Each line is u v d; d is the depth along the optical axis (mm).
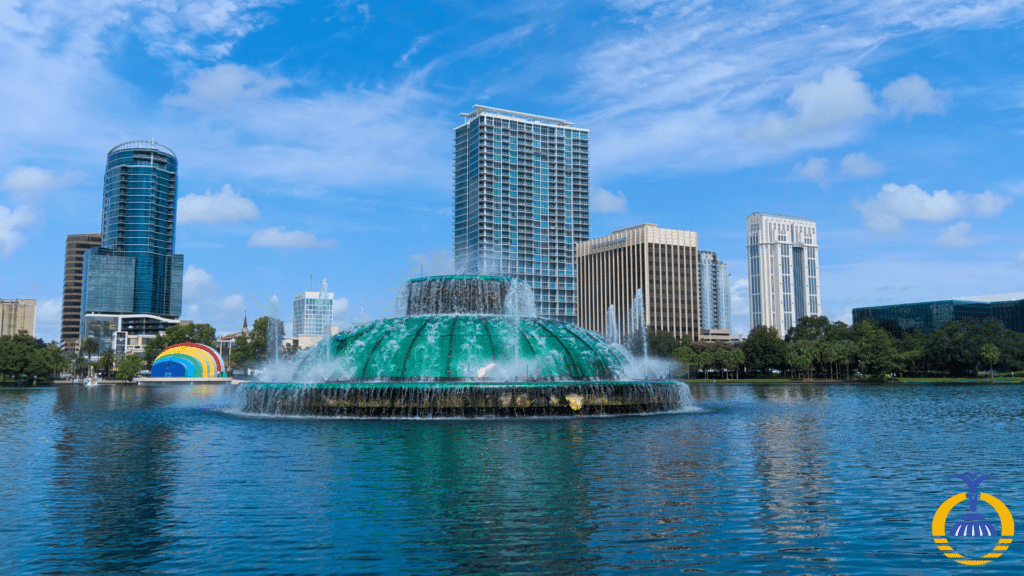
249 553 13906
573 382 46375
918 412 51156
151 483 21125
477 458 25703
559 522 16188
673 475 22156
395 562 13305
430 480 21297
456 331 52281
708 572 12758
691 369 177250
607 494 19219
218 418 44500
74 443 31234
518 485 20516
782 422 41281
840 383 142125
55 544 14625
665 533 15266
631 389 47375
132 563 13336
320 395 45281
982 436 33969
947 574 12742
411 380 49250
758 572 12773
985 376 170750
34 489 20344
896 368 145125
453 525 15938
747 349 173250
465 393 43219
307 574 12656
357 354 52250
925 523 16188
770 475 22203
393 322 55656
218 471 23141
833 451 27875
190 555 13805
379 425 38406
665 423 39656
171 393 99438
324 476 22062
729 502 18266
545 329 55375
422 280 62250
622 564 13172
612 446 29047
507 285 61375
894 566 13180
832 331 184125
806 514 16969
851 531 15453
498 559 13469
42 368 151875
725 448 28562
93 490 20125
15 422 42812
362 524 16047
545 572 12719
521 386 43625
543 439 31469
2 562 13438
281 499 18719
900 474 22531
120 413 50688
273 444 30062
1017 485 20719
